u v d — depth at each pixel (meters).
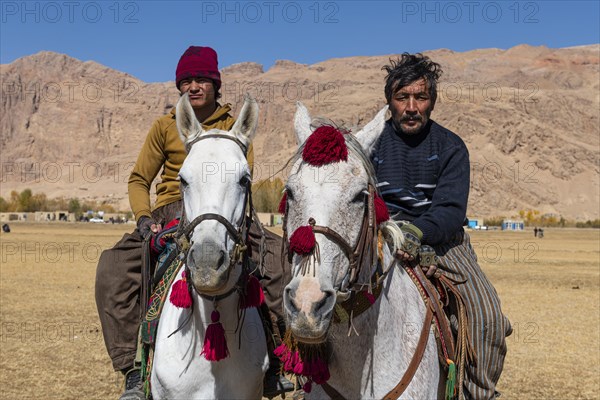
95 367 11.23
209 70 5.83
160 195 5.86
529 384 10.77
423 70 4.82
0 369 11.02
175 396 4.86
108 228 95.06
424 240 4.51
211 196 4.46
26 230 83.75
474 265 4.78
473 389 4.57
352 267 3.60
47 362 11.57
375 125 4.07
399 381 4.01
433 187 4.83
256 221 5.19
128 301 5.55
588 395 10.07
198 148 4.67
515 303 21.30
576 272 33.94
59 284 24.47
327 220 3.49
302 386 4.46
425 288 4.40
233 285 4.75
